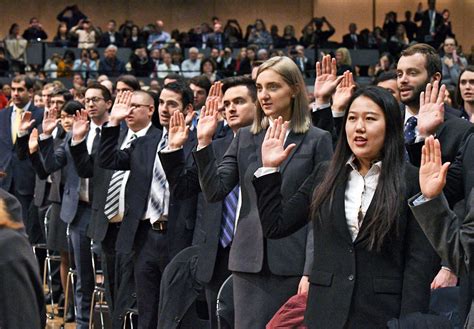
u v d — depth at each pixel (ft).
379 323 14.76
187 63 72.43
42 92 42.24
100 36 78.13
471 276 13.30
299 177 18.47
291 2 101.50
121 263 25.48
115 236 25.99
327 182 15.19
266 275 18.63
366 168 15.25
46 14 96.32
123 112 24.35
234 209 20.86
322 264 15.11
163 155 20.18
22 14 95.86
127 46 77.46
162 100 24.35
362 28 102.47
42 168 29.86
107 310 27.14
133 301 25.18
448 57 66.44
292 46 75.36
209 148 18.75
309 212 15.74
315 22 83.46
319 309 15.02
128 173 25.82
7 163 38.58
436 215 13.34
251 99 21.67
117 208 25.79
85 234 29.43
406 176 14.96
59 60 71.15
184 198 20.47
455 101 26.99
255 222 18.65
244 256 18.69
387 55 67.72
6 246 10.88
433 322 14.53
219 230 20.89
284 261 18.52
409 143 18.65
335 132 20.95
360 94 15.15
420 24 86.48
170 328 22.15
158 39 81.00
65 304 30.73
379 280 14.82
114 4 97.60
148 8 98.37
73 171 29.71
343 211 14.98
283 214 15.83
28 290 10.90
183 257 22.38
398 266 14.88
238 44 79.87
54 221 31.68
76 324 30.25
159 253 24.02
